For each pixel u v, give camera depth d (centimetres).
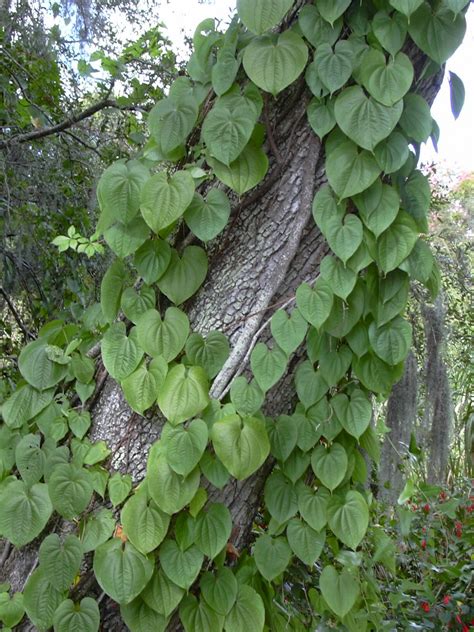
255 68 125
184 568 132
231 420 129
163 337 133
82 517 140
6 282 332
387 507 289
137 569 130
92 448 142
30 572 144
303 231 137
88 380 147
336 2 124
